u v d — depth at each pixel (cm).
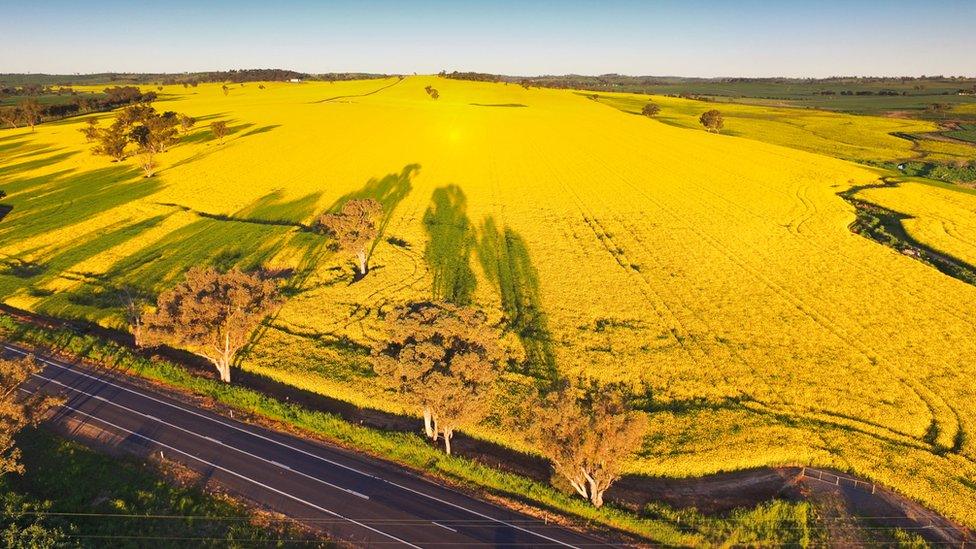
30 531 2761
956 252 6494
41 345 4550
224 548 2798
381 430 3606
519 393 3966
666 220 7525
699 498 3197
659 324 4906
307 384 4053
